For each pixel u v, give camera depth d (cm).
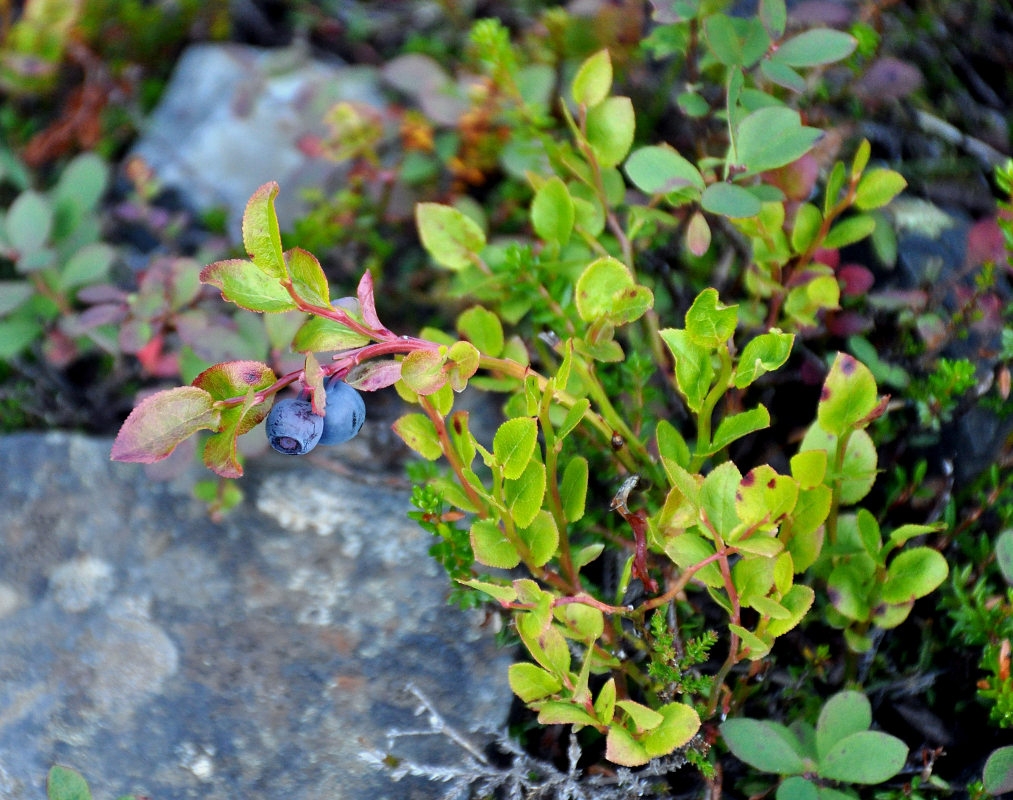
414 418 33
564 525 34
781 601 33
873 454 35
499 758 37
